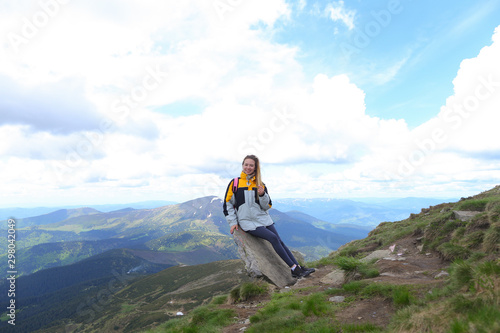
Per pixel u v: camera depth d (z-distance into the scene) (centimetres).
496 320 258
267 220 764
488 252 612
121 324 14650
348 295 563
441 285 467
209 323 600
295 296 646
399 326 344
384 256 1054
